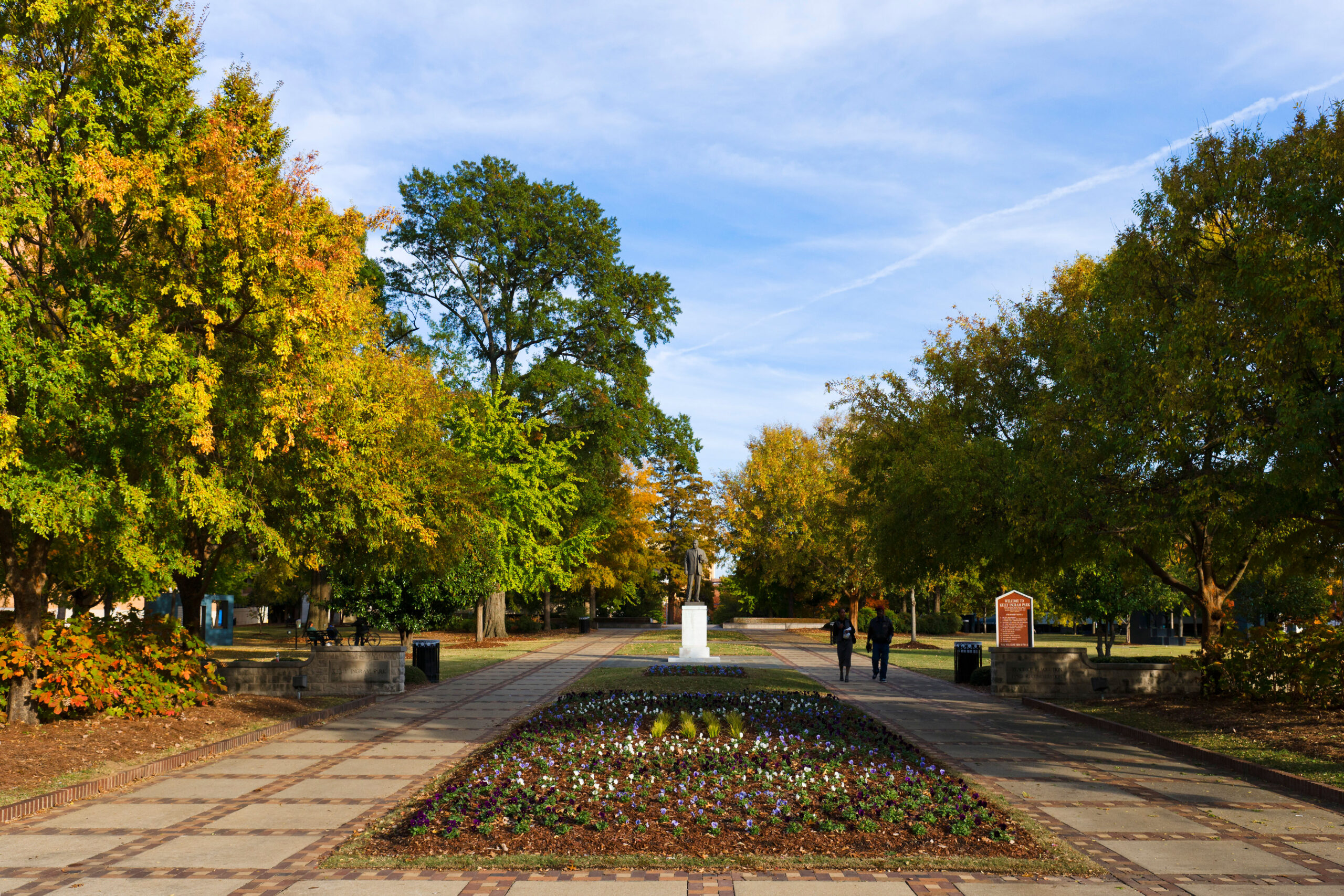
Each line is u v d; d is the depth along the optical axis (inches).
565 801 317.4
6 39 418.9
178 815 322.0
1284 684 593.0
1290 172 488.4
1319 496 485.4
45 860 266.7
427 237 1513.3
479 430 1332.4
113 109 437.7
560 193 1544.0
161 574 499.5
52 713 470.9
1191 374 496.4
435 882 244.8
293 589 1644.9
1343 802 343.0
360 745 477.1
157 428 430.6
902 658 1192.8
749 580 2556.6
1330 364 441.1
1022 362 800.3
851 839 280.2
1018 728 550.6
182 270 447.8
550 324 1481.3
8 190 391.2
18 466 398.0
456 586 1012.5
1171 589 1051.9
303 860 265.3
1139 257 576.7
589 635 1790.1
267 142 493.4
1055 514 604.1
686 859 261.4
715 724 459.5
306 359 480.1
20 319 394.6
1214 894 238.1
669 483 2480.3
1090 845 284.5
